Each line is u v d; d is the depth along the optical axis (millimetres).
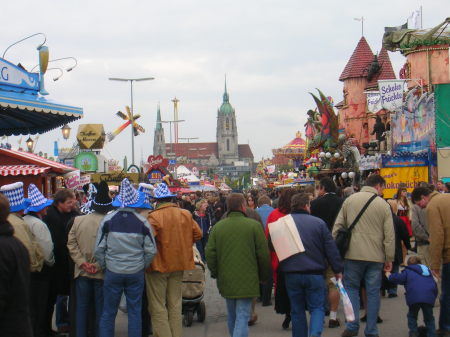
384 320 9695
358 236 8195
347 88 50469
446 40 34375
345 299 7566
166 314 8281
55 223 8984
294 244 7516
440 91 24453
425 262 10406
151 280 8281
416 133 25516
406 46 35188
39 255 7828
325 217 9922
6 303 4762
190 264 8352
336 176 34656
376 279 8219
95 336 8555
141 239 7801
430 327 8109
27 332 4852
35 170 15852
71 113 12953
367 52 50656
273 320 10172
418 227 10359
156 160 39344
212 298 13016
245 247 7566
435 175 23969
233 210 7797
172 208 8406
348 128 50156
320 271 7543
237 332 7480
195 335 9258
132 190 7809
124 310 10070
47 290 8609
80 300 8383
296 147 65500
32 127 15406
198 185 61844
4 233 4883
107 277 7789
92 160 33562
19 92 12164
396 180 23922
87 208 10438
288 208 9156
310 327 7508
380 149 33438
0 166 16453
